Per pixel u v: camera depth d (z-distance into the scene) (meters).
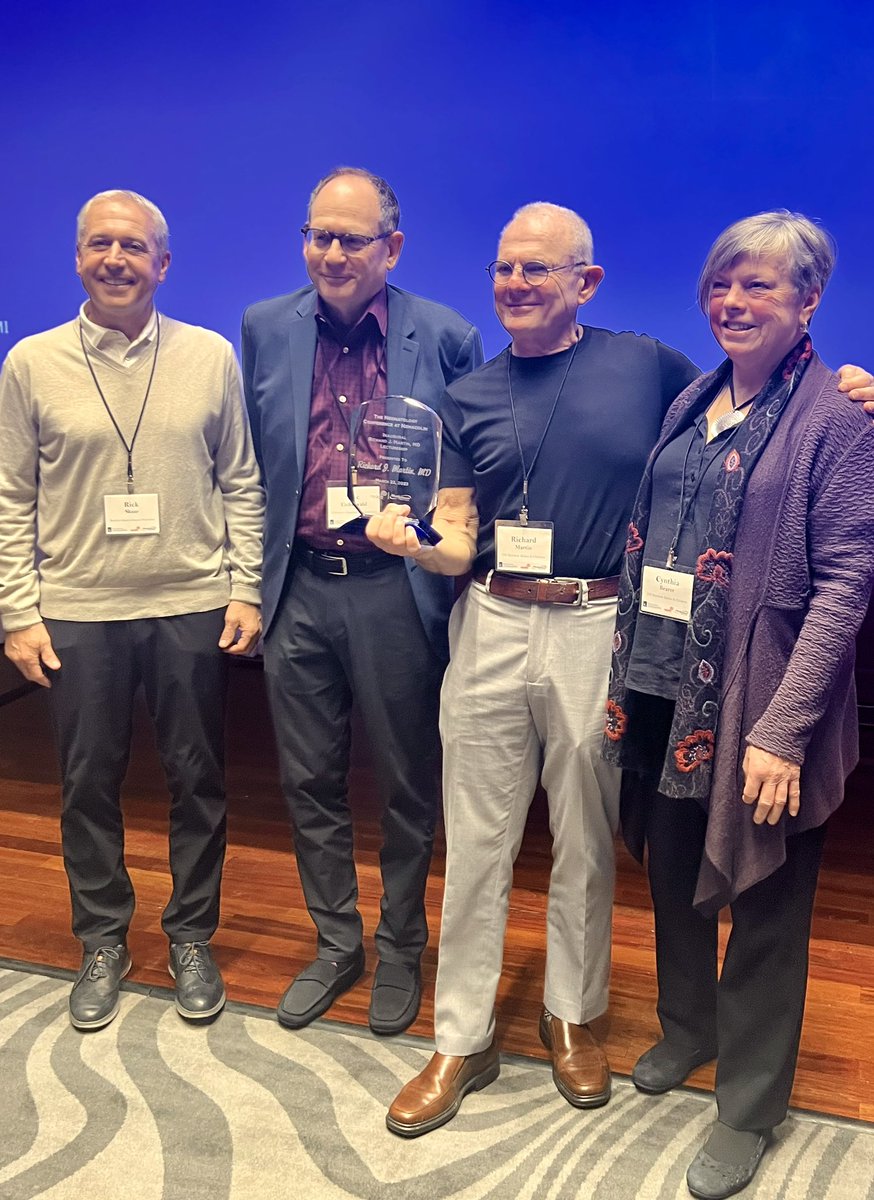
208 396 2.05
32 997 2.24
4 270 3.71
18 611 2.04
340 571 2.04
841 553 1.46
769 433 1.52
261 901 2.70
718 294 1.55
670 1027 1.98
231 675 4.59
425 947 2.35
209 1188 1.69
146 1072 1.99
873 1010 2.25
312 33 3.29
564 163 3.19
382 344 2.03
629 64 3.08
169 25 3.39
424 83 3.25
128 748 2.20
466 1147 1.79
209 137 3.44
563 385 1.75
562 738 1.79
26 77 3.54
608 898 1.92
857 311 3.07
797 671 1.47
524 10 3.13
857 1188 1.71
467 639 1.85
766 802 1.50
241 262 3.52
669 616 1.64
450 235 3.32
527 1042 2.12
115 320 1.97
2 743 3.93
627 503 1.76
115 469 2.00
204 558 2.11
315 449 2.03
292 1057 2.04
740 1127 1.73
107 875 2.22
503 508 1.79
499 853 1.87
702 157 3.09
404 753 2.11
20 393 1.99
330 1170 1.73
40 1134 1.81
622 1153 1.79
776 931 1.64
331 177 1.93
